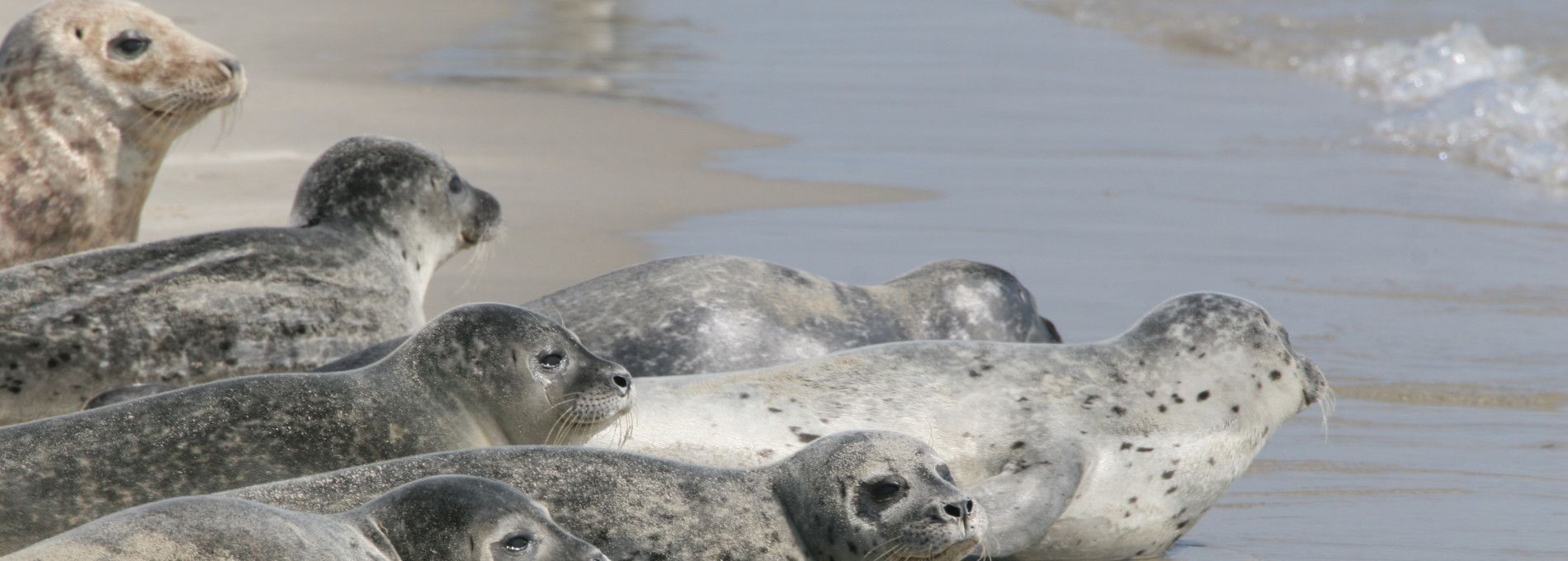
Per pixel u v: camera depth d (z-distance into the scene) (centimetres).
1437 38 7456
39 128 3556
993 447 2559
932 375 2628
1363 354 3569
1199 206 4959
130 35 3619
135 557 1490
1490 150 5741
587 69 7244
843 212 4716
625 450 2272
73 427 2005
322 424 2111
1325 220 4822
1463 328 3778
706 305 2978
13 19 7050
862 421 2531
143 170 3694
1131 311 3803
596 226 4378
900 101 6669
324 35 7925
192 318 2928
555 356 2270
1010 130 6119
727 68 7406
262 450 2053
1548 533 2605
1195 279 4125
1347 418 3178
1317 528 2636
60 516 1925
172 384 2894
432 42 7944
